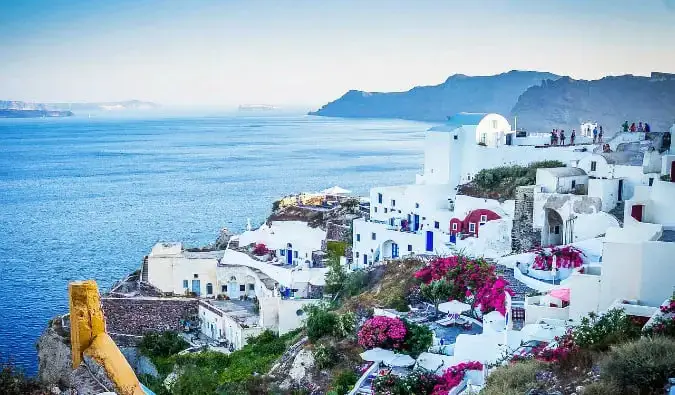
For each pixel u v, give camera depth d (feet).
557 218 264.72
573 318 161.99
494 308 195.93
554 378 118.83
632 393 102.53
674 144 264.72
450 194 317.42
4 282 418.31
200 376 214.28
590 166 278.87
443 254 254.06
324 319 208.54
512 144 336.29
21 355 291.99
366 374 171.53
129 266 460.14
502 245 268.62
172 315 301.84
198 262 323.78
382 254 318.45
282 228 355.56
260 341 255.91
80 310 87.92
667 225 182.60
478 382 144.56
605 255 156.25
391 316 195.72
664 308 131.13
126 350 279.28
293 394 184.14
